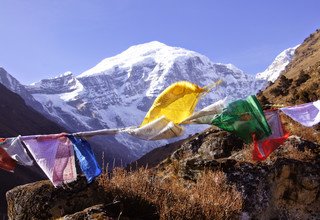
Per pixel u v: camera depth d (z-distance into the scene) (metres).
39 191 7.81
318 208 10.01
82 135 6.50
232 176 10.16
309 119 6.63
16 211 7.85
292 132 14.02
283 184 10.09
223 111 6.28
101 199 7.97
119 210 7.47
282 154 11.24
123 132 6.15
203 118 6.25
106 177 8.60
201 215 8.05
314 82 32.00
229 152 13.84
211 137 14.65
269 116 6.89
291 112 6.76
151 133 5.98
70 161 6.47
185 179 10.86
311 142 11.77
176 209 7.87
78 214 6.97
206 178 10.09
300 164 10.38
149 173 10.84
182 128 6.04
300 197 10.02
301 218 9.80
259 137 6.40
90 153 6.52
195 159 11.02
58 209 7.66
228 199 8.89
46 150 6.43
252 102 6.37
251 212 9.37
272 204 9.79
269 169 10.34
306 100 28.56
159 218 7.87
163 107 6.37
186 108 6.38
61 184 7.01
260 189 9.86
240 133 6.36
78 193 7.84
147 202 8.09
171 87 6.43
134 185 8.58
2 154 6.39
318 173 10.34
